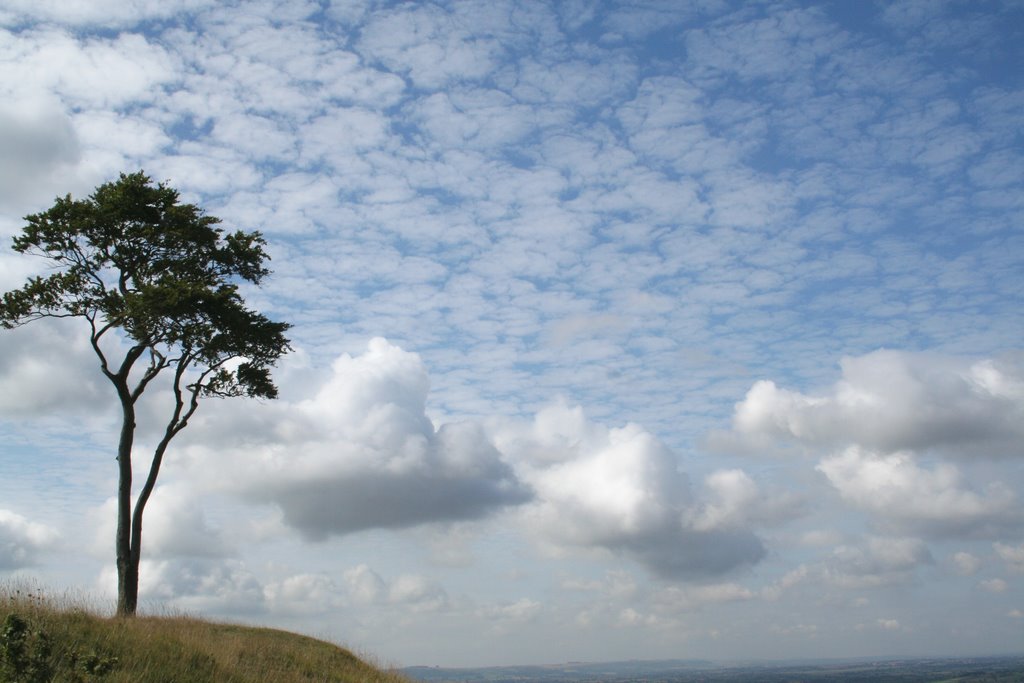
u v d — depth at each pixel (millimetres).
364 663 26203
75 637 17969
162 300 25125
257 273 29250
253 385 28281
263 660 22500
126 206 25875
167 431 27141
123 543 25469
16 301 25344
